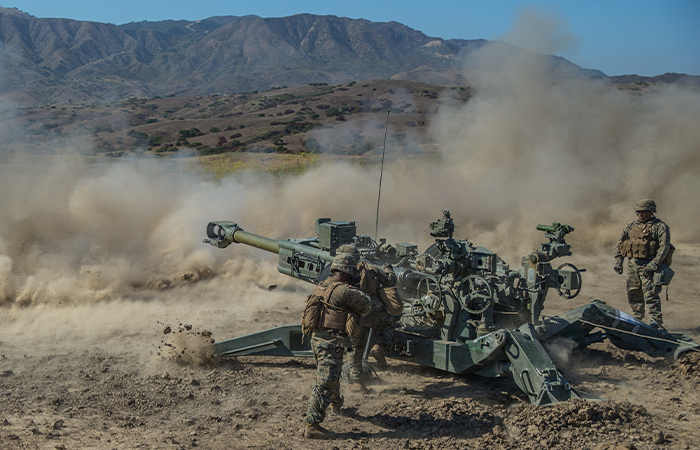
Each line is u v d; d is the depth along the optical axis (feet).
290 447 13.91
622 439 13.97
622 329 20.77
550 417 14.71
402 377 19.51
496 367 17.61
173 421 15.60
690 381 18.67
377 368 20.13
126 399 17.17
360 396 17.62
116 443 13.93
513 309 20.58
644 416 15.38
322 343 14.90
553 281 19.98
